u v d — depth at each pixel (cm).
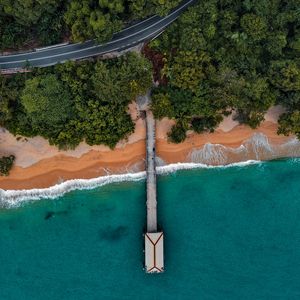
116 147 8081
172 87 7706
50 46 7650
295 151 8250
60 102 7450
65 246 8144
